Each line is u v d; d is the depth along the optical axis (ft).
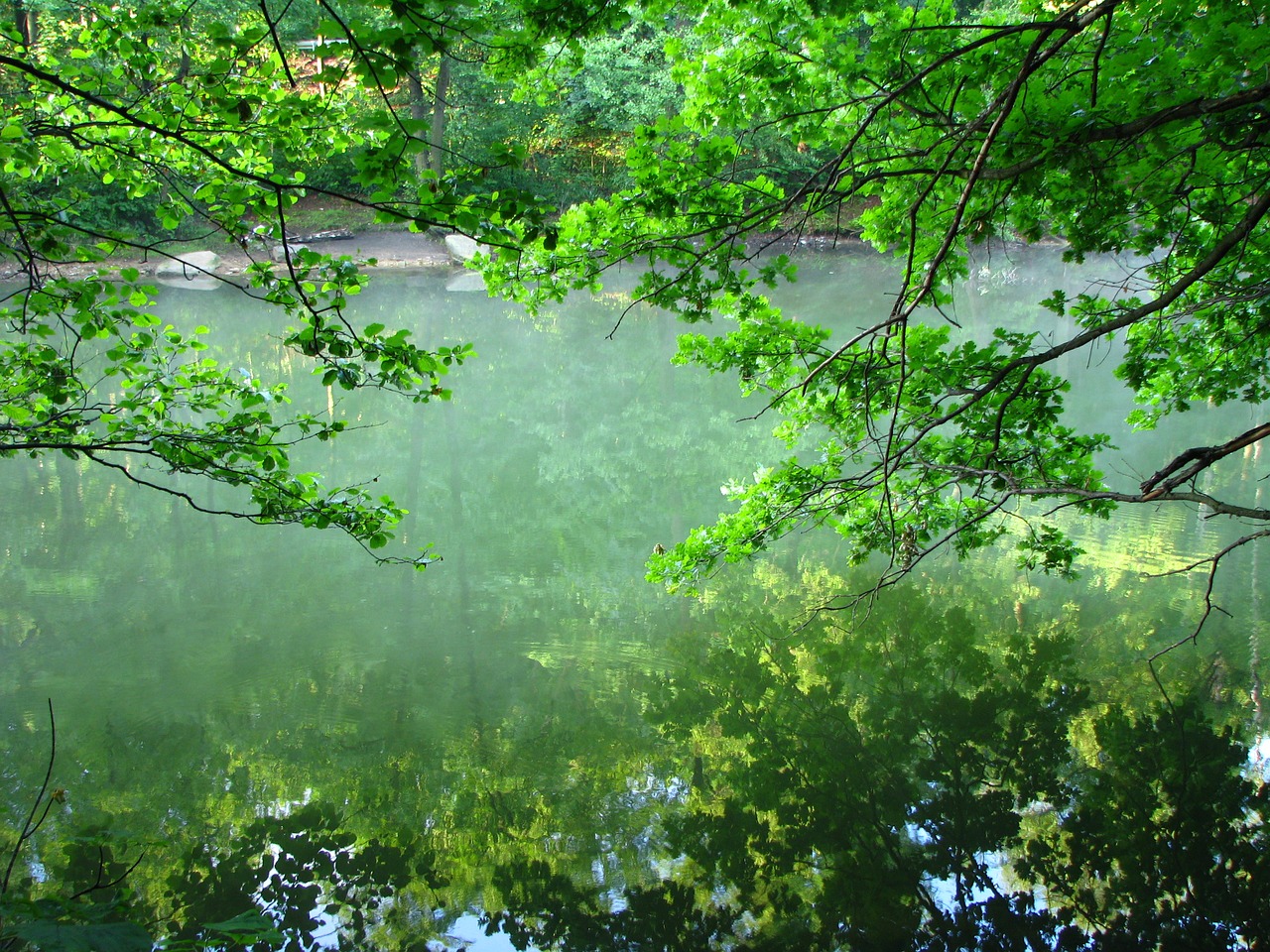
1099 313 19.19
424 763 20.07
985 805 18.12
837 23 15.67
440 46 8.65
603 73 77.30
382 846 17.13
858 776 19.33
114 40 13.97
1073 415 46.03
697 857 16.80
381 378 13.74
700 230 15.87
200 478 40.88
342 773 19.61
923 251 18.06
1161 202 15.15
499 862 16.70
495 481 41.47
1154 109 12.44
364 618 27.22
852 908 15.30
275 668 23.94
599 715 22.04
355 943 14.32
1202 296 18.84
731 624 26.78
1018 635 25.09
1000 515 33.76
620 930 14.83
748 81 16.58
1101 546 30.76
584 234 16.72
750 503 22.44
